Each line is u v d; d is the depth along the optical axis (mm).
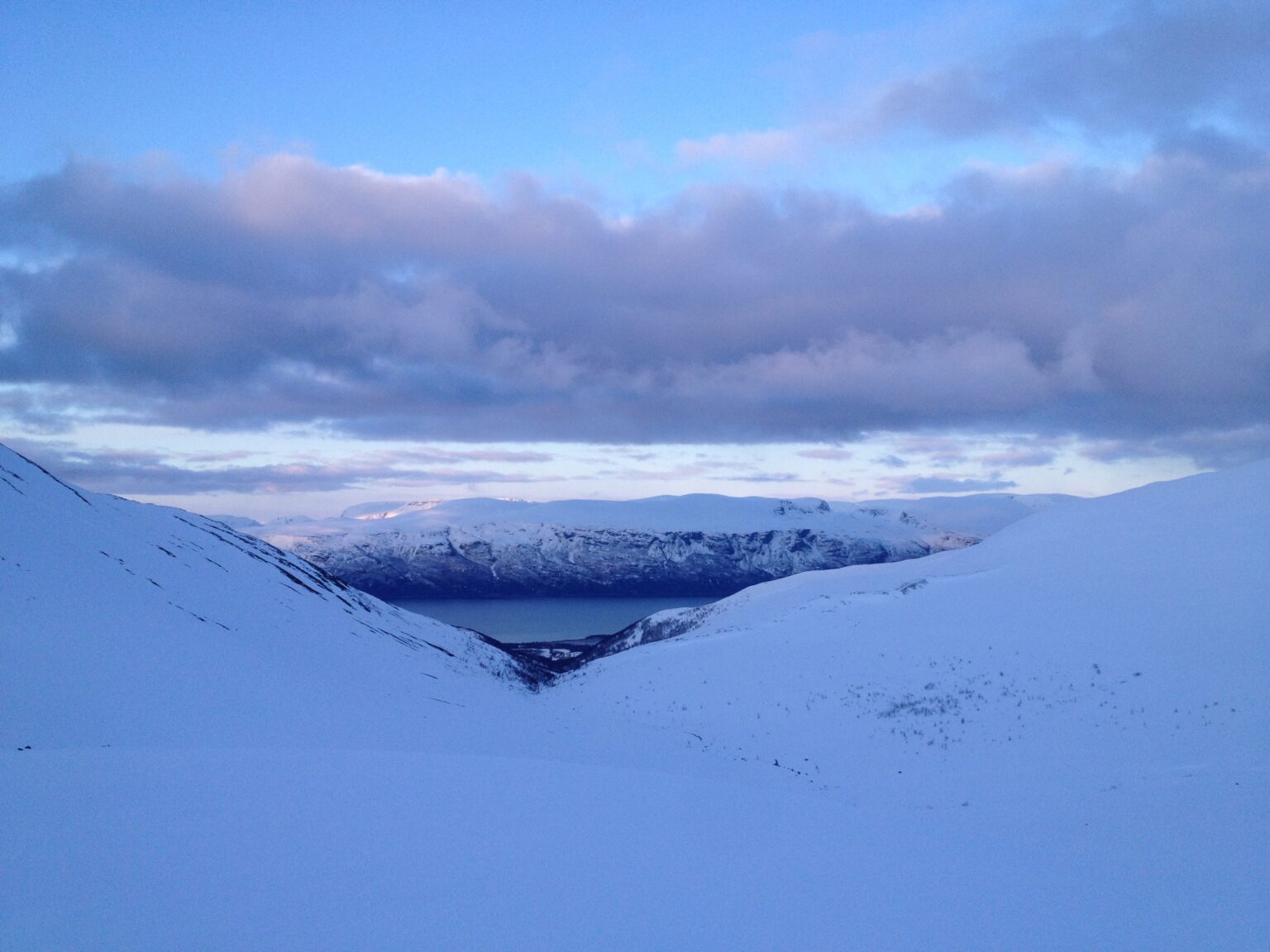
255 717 23312
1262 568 38656
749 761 30484
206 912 6805
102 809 8930
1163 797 19406
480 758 12656
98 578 31938
